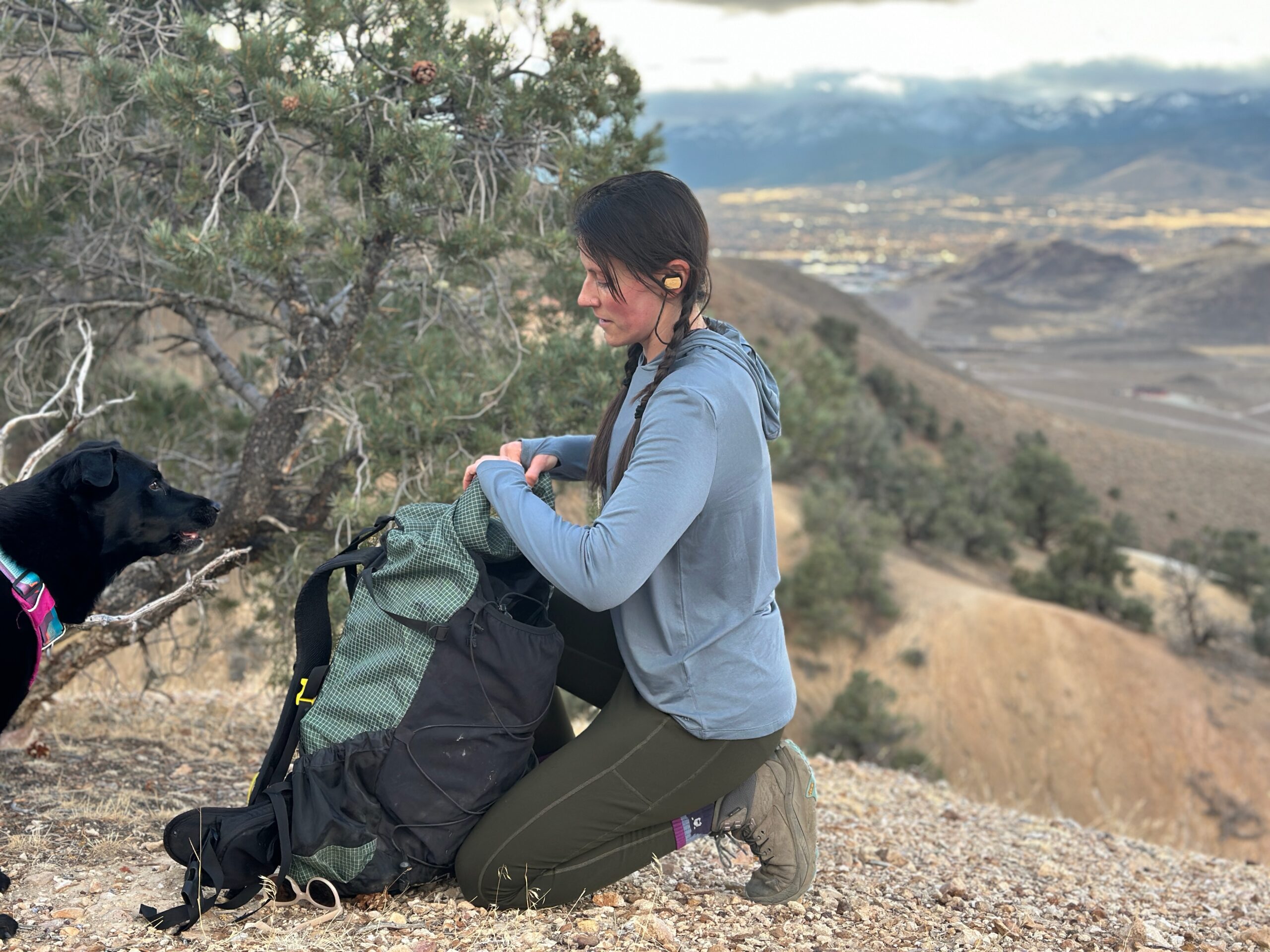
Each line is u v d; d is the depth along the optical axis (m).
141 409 5.78
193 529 3.02
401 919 2.42
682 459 2.12
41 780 3.64
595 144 4.74
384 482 4.66
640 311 2.26
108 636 4.40
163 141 4.81
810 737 26.70
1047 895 3.58
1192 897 4.03
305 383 4.51
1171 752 34.38
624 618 2.39
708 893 2.98
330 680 2.43
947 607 37.66
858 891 3.26
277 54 4.09
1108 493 82.19
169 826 2.38
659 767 2.38
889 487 45.41
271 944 2.28
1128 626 40.06
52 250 4.95
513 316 5.35
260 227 3.88
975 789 32.06
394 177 4.07
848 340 77.75
